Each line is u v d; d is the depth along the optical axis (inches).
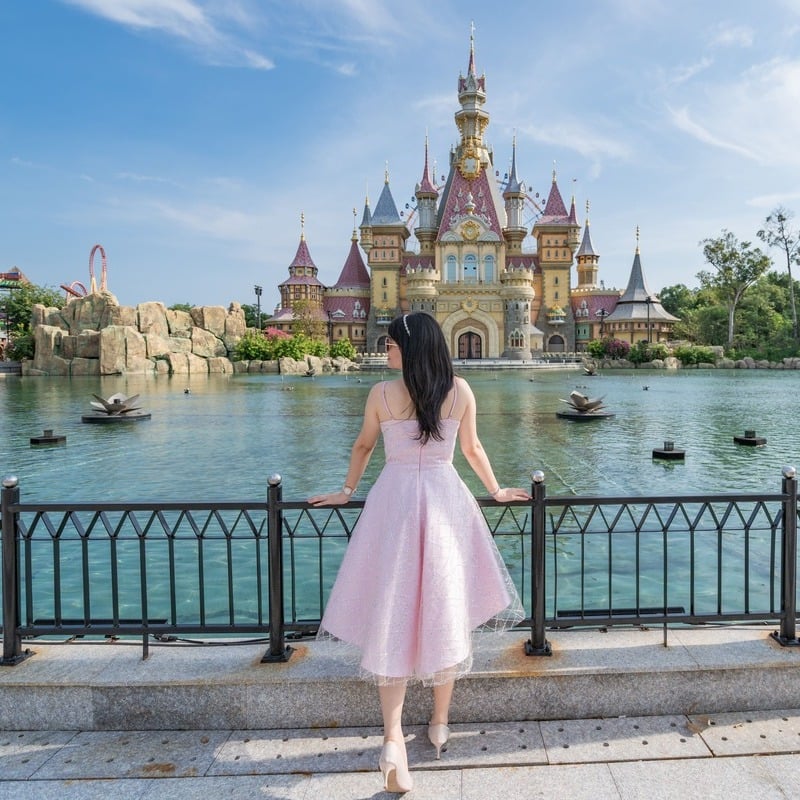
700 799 113.4
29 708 139.4
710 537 350.3
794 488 150.9
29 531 152.9
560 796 114.4
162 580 296.0
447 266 3818.9
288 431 796.0
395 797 114.3
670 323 3954.2
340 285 4340.6
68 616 255.8
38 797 115.2
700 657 145.3
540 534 145.9
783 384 1791.3
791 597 152.0
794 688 142.6
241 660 148.3
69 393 1505.9
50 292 3577.8
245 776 121.6
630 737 133.0
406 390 123.3
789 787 116.4
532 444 665.6
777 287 4057.6
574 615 157.8
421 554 120.0
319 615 256.1
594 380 2057.1
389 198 4104.3
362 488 469.1
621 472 518.9
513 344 3602.4
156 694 138.7
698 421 869.2
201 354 2748.5
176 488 479.2
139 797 115.2
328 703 138.5
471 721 140.2
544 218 4079.7
